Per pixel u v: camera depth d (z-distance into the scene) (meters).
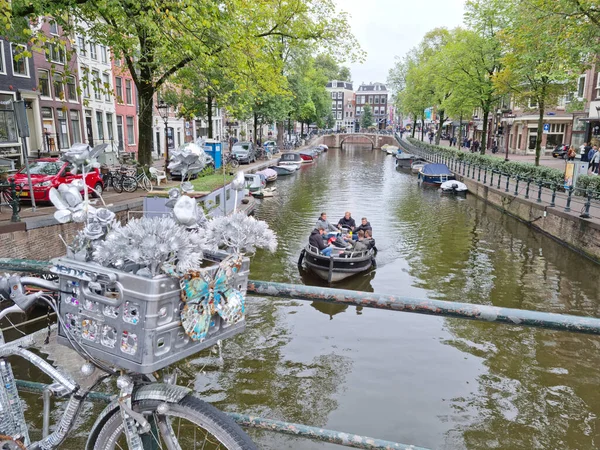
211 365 7.90
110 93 14.33
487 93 32.41
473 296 12.08
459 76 32.75
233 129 59.84
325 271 12.99
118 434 1.77
